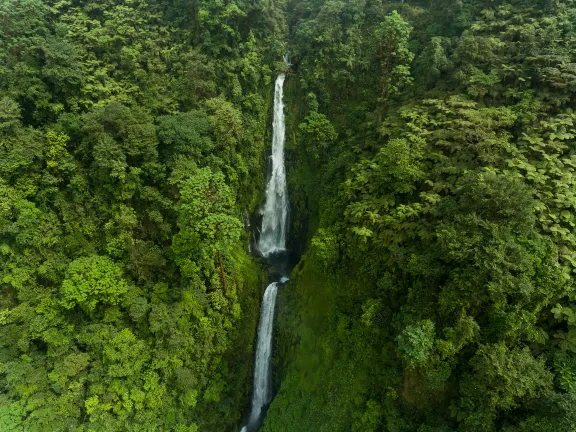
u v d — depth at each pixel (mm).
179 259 24094
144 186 25328
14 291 22391
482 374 14844
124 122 24391
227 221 21891
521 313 15227
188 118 26625
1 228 21594
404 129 24641
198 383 23500
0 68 24453
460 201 18266
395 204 22109
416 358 15703
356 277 22188
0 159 22047
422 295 18109
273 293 27766
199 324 23922
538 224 17562
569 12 25438
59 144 23812
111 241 24031
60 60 25547
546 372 14812
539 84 22828
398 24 24891
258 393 26750
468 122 21797
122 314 23078
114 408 20922
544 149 20172
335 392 20766
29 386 20438
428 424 17062
